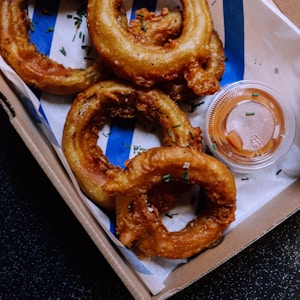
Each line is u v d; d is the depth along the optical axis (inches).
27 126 11.7
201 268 12.4
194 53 12.2
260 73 13.4
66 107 13.1
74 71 12.7
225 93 13.1
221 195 12.3
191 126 12.8
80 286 13.7
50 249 13.7
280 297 13.9
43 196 13.7
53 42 13.2
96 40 12.2
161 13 13.1
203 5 12.5
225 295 13.8
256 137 13.0
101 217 12.5
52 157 12.3
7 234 13.7
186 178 12.0
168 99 12.6
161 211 12.9
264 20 12.8
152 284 12.3
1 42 12.6
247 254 13.8
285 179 13.4
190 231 12.6
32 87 12.9
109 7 12.2
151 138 13.2
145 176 11.9
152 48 12.2
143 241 12.4
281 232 13.8
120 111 12.9
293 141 13.3
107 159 13.0
